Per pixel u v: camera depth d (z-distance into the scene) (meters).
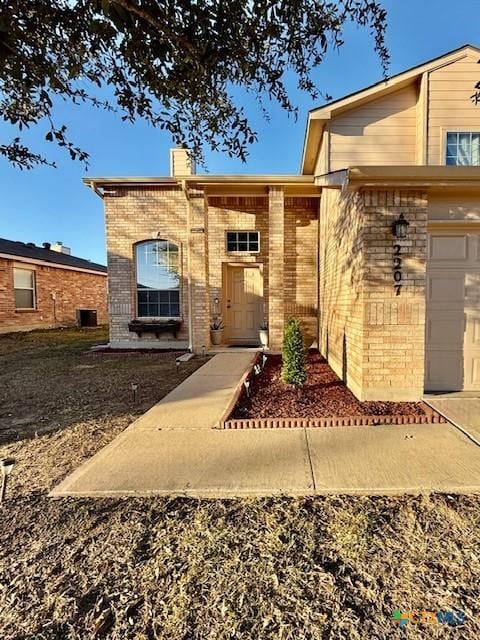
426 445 3.25
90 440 3.58
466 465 2.85
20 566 1.85
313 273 9.27
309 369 6.66
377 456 3.03
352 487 2.54
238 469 2.84
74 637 1.46
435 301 4.87
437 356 4.91
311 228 9.24
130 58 2.70
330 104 7.09
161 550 1.96
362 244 4.39
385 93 7.23
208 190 8.48
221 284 9.56
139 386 5.74
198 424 3.92
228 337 10.07
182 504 2.39
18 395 5.26
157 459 3.05
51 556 1.92
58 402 4.90
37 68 2.62
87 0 2.35
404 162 7.32
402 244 4.36
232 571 1.80
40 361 8.10
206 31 2.49
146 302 9.73
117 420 4.16
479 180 4.12
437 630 1.46
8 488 2.64
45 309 16.30
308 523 2.16
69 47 2.69
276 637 1.44
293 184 8.02
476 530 2.08
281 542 2.00
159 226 9.42
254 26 2.58
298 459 3.00
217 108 3.39
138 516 2.26
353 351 4.92
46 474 2.86
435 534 2.04
